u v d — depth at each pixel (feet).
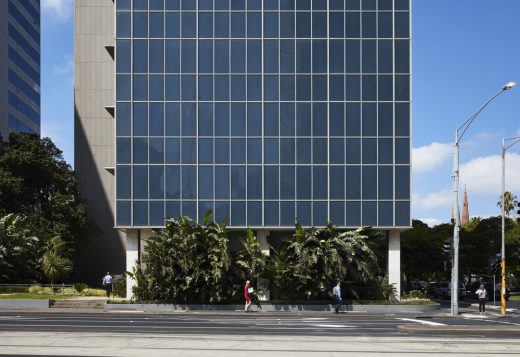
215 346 53.72
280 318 95.76
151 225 120.47
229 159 121.70
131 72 122.83
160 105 122.52
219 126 122.31
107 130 178.91
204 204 120.88
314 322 86.43
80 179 177.47
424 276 268.82
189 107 122.52
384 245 127.75
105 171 178.09
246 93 122.72
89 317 92.99
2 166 157.38
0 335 61.36
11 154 156.56
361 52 123.65
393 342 58.49
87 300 115.14
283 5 124.36
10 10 235.61
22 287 125.29
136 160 121.49
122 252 177.68
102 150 178.50
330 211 121.08
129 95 122.52
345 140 122.31
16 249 133.49
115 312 102.78
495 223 203.21
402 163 122.01
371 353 50.19
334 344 56.24
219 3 124.36
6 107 228.22
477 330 69.72
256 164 121.70
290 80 123.13
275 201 121.08
